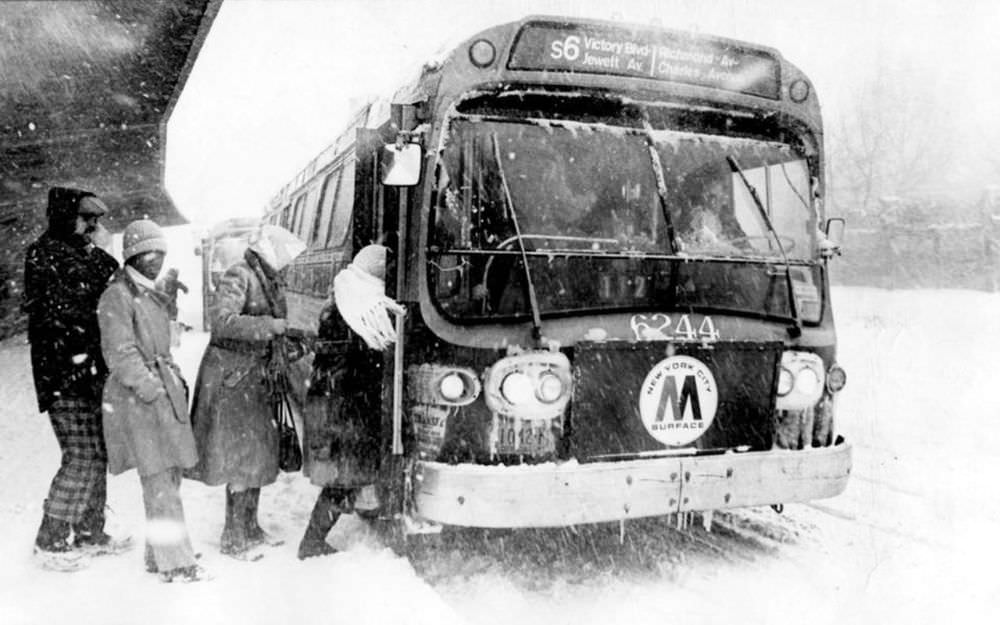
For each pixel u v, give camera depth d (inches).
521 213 201.0
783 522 247.8
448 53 196.5
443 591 198.2
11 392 438.0
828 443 222.4
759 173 224.4
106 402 176.2
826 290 229.0
